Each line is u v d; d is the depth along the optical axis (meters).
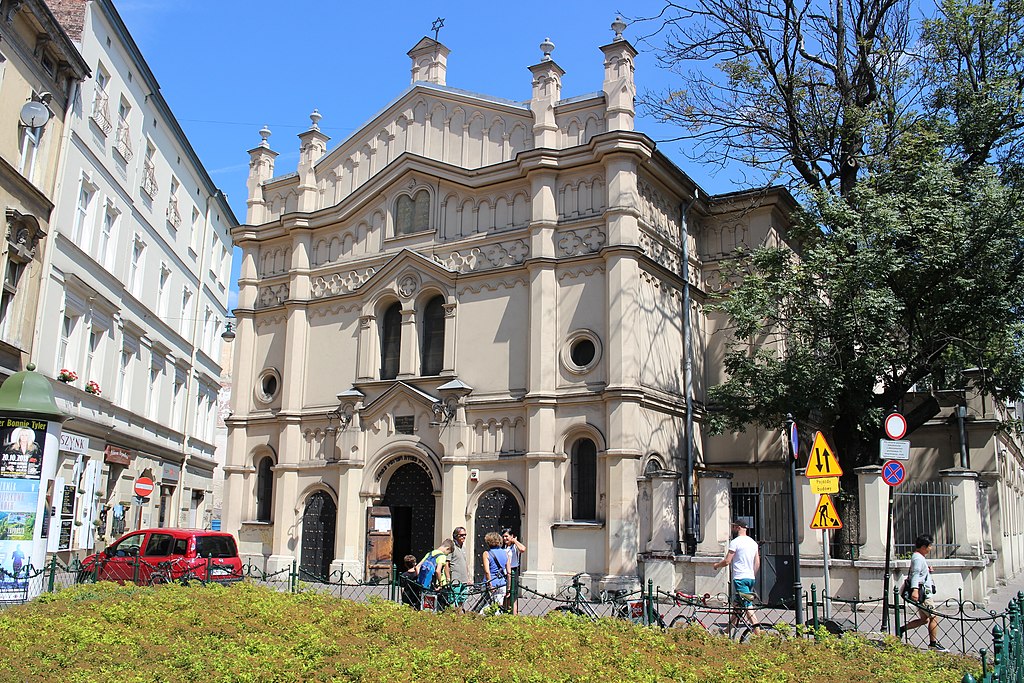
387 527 29.05
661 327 28.09
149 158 38.34
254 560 32.41
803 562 21.53
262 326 34.88
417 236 30.98
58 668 10.79
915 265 22.86
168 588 17.33
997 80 24.48
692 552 25.94
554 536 26.09
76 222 30.11
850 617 20.00
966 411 29.97
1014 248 22.14
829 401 23.34
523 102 29.69
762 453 28.77
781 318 25.80
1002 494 32.94
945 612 21.33
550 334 27.30
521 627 13.66
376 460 29.95
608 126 27.48
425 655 11.49
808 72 28.19
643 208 28.12
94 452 32.34
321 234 33.91
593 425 26.16
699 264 31.08
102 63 32.19
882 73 27.50
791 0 27.39
